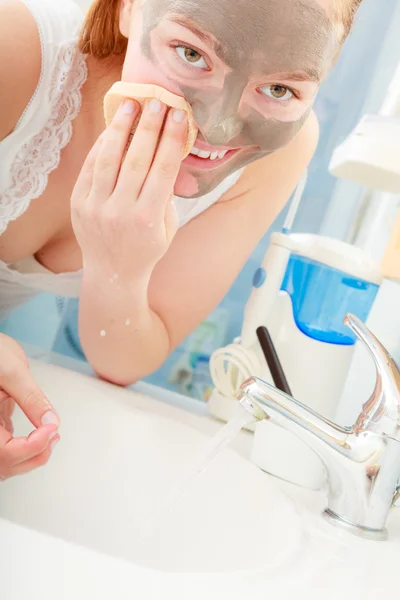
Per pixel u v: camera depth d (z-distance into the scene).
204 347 1.12
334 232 1.05
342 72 1.04
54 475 0.69
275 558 0.45
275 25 0.55
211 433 0.77
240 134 0.63
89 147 0.75
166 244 0.71
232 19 0.55
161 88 0.60
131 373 0.85
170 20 0.57
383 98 1.03
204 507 0.63
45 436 0.51
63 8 0.73
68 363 0.94
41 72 0.69
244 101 0.60
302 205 1.07
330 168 0.79
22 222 0.78
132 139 0.64
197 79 0.59
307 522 0.53
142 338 0.82
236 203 0.85
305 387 0.80
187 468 0.68
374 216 1.00
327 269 0.80
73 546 0.35
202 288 0.86
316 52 0.58
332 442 0.54
